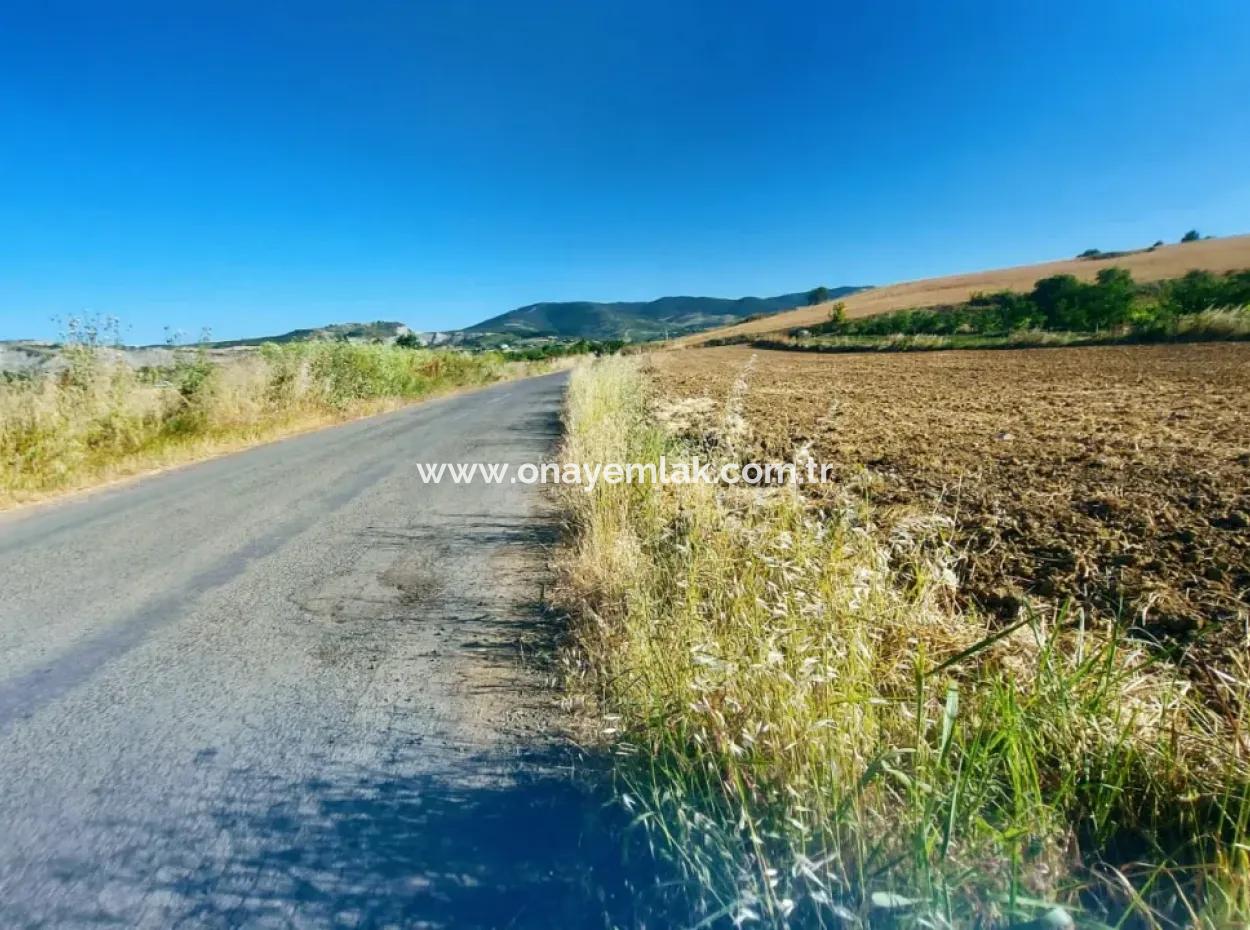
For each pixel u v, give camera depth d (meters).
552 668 3.06
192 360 11.62
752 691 2.14
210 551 4.96
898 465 6.79
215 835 2.00
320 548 4.99
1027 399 13.10
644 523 4.59
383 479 7.59
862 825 1.66
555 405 16.78
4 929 1.66
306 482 7.50
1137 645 2.66
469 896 1.74
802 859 1.47
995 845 1.55
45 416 8.22
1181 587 3.31
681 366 30.80
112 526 5.75
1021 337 33.72
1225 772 1.75
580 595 3.84
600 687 2.80
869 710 1.96
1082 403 11.91
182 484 7.55
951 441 8.22
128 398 9.73
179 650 3.32
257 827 2.03
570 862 1.85
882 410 12.14
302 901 1.74
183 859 1.90
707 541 3.62
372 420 14.31
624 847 1.86
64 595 4.11
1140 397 12.30
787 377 23.00
